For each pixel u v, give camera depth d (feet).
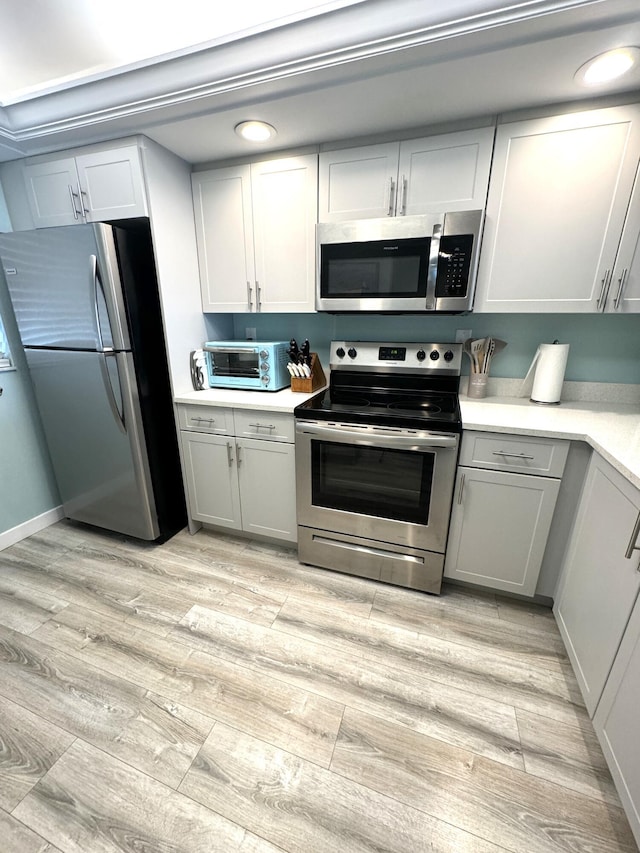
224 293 7.00
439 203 5.40
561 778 3.59
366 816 3.30
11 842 3.15
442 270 5.32
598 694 3.72
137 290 6.09
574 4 3.23
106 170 5.92
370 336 7.29
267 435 6.30
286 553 7.06
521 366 6.53
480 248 5.31
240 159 6.29
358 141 5.56
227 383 7.22
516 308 5.45
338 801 3.41
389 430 5.32
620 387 6.06
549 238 5.08
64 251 5.74
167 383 6.89
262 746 3.85
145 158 5.65
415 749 3.83
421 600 5.86
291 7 4.29
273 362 6.79
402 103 4.70
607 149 4.62
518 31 3.55
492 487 5.21
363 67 4.09
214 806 3.37
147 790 3.49
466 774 3.61
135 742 3.89
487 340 6.27
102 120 5.22
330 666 4.75
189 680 4.55
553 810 3.35
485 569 5.62
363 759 3.74
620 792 3.20
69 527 8.00
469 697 4.36
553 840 3.15
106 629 5.30
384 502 5.79
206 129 5.38
